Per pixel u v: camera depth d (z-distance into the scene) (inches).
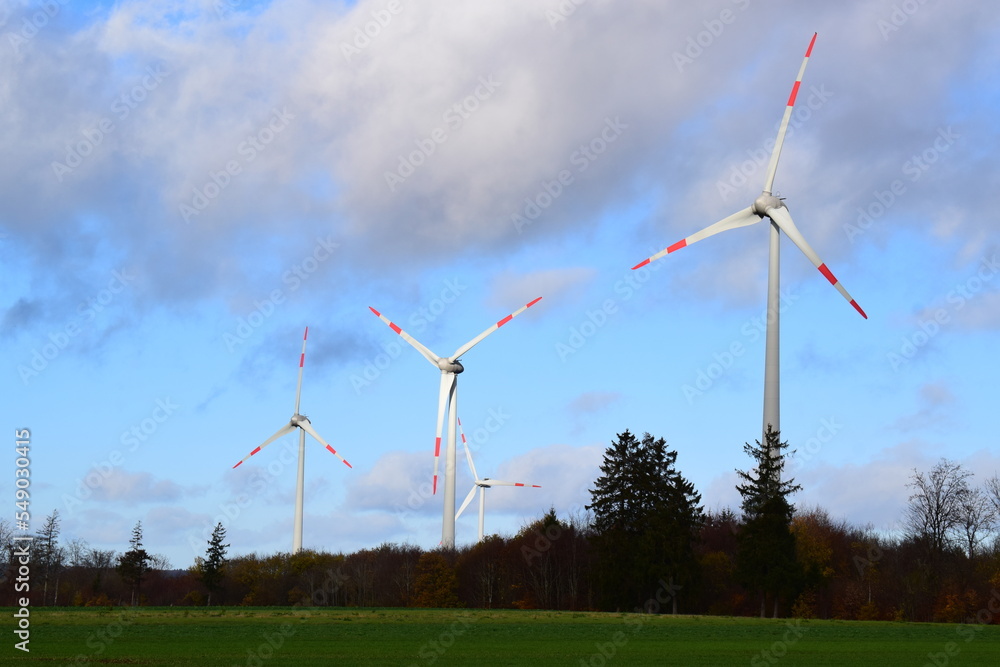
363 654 1920.5
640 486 3885.3
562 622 2775.6
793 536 3678.6
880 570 4087.1
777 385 3767.2
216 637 2206.0
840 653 2018.9
